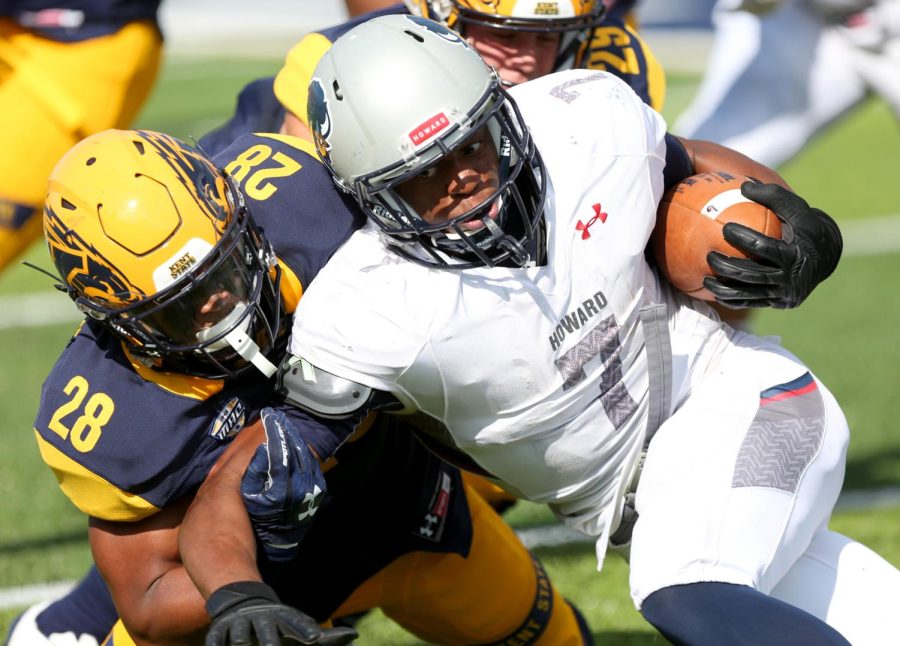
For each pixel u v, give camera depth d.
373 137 8.61
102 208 8.38
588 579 13.89
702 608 8.39
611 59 12.18
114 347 8.85
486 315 8.67
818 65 18.28
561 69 11.71
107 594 10.95
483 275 8.71
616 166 9.26
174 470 8.69
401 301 8.62
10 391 20.91
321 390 8.59
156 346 8.54
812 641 8.06
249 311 8.57
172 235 8.34
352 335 8.56
